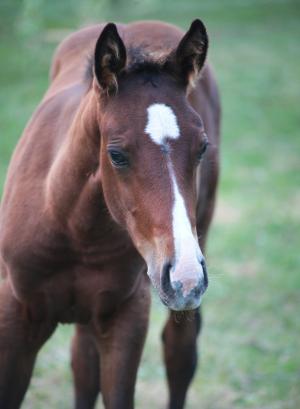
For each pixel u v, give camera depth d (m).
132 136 3.12
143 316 3.90
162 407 5.35
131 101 3.20
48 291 3.79
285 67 15.26
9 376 3.90
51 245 3.67
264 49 16.58
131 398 3.93
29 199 3.78
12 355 3.88
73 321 4.02
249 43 17.05
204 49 3.32
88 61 3.82
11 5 16.55
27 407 5.23
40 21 13.66
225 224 8.48
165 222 3.02
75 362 4.49
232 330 6.35
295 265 7.49
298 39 17.55
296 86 14.16
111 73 3.23
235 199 9.23
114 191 3.30
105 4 14.69
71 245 3.67
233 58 15.70
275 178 9.99
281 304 6.76
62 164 3.58
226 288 7.00
